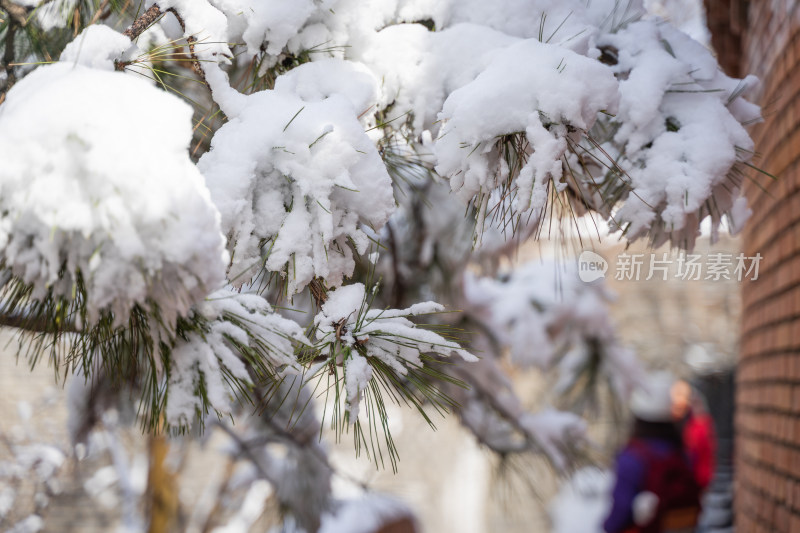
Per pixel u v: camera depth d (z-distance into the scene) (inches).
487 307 176.7
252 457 183.8
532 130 64.9
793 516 117.0
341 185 64.1
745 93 79.9
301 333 61.4
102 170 47.5
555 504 350.0
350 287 66.6
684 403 197.2
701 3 165.9
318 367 63.3
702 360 374.6
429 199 155.1
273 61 76.5
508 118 65.6
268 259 64.0
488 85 66.5
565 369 214.2
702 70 78.5
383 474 337.4
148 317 55.6
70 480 264.7
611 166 76.2
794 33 120.9
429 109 77.3
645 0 94.4
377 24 78.9
